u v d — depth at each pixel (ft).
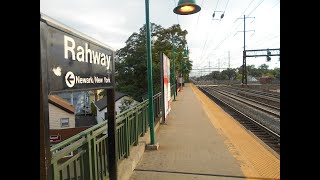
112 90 13.74
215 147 25.13
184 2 22.40
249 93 136.36
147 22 24.61
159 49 150.51
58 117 108.58
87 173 12.13
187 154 22.81
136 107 24.56
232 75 449.48
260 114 61.00
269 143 33.04
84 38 10.10
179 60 152.15
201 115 48.21
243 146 25.57
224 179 17.33
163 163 20.39
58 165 9.43
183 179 17.26
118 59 158.81
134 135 23.38
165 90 38.99
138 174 18.12
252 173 18.33
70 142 10.47
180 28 157.58
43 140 6.84
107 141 15.29
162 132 32.35
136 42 156.87
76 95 193.67
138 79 147.13
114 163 13.91
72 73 9.26
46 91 7.18
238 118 53.31
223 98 114.11
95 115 172.45
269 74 380.37
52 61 7.84
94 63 11.27
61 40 8.46
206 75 533.14
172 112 53.06
